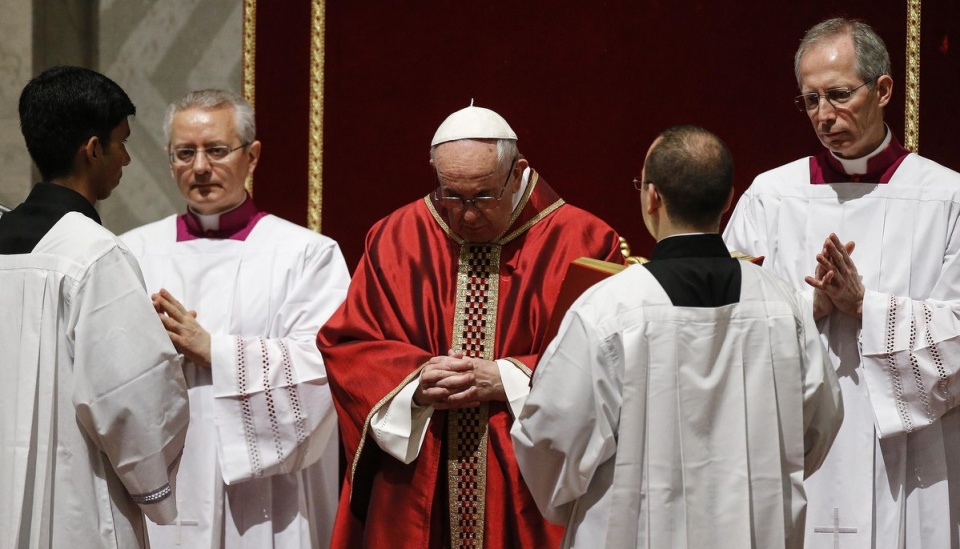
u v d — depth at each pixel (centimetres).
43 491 991
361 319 1239
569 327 933
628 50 1697
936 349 1180
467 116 1189
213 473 1313
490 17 1717
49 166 1063
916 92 1634
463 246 1251
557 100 1709
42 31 1778
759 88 1669
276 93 1756
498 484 1178
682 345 916
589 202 1705
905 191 1266
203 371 1327
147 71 1850
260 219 1430
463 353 1210
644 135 1694
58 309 1007
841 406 980
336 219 1745
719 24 1678
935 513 1217
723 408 921
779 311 944
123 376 999
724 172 943
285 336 1362
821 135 1244
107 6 1856
